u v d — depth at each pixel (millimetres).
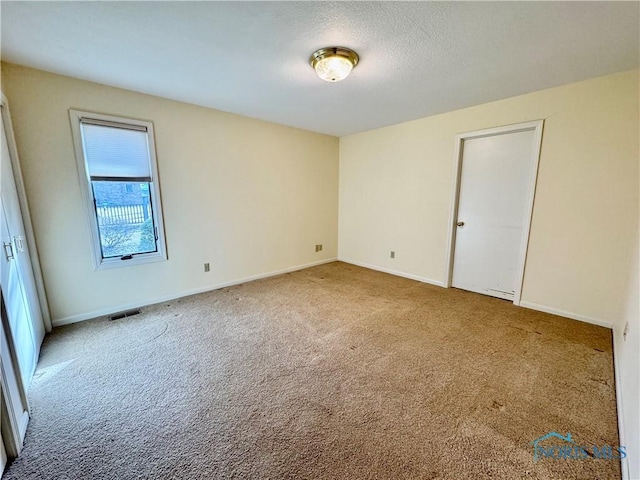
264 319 2764
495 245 3309
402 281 4012
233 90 2736
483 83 2547
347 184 4879
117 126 2711
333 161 4883
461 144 3418
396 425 1493
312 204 4664
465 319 2766
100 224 2750
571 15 1572
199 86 2645
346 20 1639
